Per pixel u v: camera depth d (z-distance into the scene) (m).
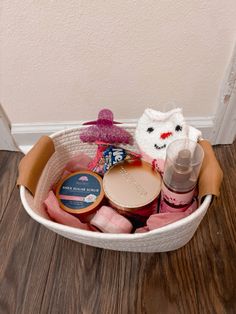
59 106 0.76
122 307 0.56
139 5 0.54
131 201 0.48
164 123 0.51
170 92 0.72
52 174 0.58
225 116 0.76
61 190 0.54
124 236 0.40
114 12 0.55
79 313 0.55
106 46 0.61
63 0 0.53
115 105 0.75
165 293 0.57
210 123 0.79
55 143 0.56
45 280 0.60
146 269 0.61
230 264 0.61
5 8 0.54
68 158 0.62
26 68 0.66
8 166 0.84
